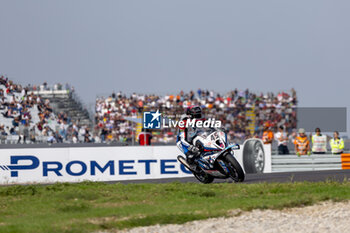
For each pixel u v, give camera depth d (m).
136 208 30.67
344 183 39.41
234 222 26.55
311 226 25.08
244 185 39.16
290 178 46.91
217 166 41.25
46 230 24.84
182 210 29.45
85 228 25.39
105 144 85.38
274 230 24.56
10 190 39.25
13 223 27.11
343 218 26.36
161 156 61.44
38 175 58.09
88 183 43.41
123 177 60.28
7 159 57.38
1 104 118.31
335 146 76.25
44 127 119.31
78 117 134.38
